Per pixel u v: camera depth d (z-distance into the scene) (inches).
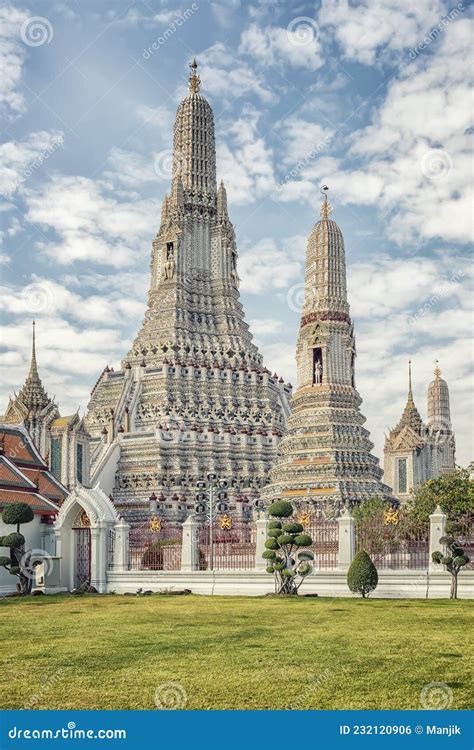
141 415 5108.3
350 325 4232.3
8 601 2166.6
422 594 2134.6
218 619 1681.8
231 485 4901.6
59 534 2524.6
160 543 2829.7
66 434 4483.3
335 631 1486.2
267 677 1111.6
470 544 2508.6
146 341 5344.5
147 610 1873.8
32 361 4704.7
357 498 3838.6
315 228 4330.7
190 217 5639.8
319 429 4065.0
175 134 5826.8
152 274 5620.1
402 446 5083.7
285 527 2220.7
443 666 1160.2
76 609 1924.2
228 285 5625.0
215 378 5236.2
